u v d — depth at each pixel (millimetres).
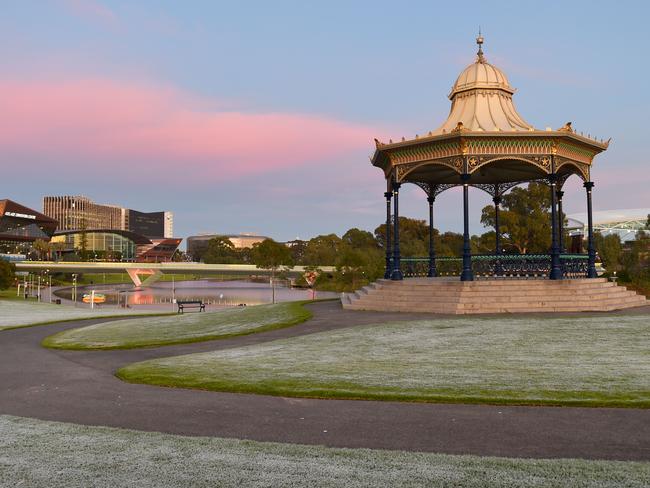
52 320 38656
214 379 13758
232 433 9320
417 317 25188
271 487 6754
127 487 6855
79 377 15469
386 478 6953
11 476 7320
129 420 10398
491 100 32344
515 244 73062
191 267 142250
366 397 11500
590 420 9523
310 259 157750
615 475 6895
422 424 9562
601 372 13008
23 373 16438
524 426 9266
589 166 32344
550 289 27328
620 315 24234
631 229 147500
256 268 137750
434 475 7023
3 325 34625
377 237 179875
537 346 16812
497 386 11945
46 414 11070
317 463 7582
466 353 16125
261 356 17234
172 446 8516
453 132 28828
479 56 33938
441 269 39531
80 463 7781
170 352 20453
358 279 114000
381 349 17422
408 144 30906
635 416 9703
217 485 6855
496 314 25219
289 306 33094
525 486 6609
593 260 31828
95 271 152750
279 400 11578
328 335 21062
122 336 25828
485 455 7875
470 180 40188
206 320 30797
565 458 7668
